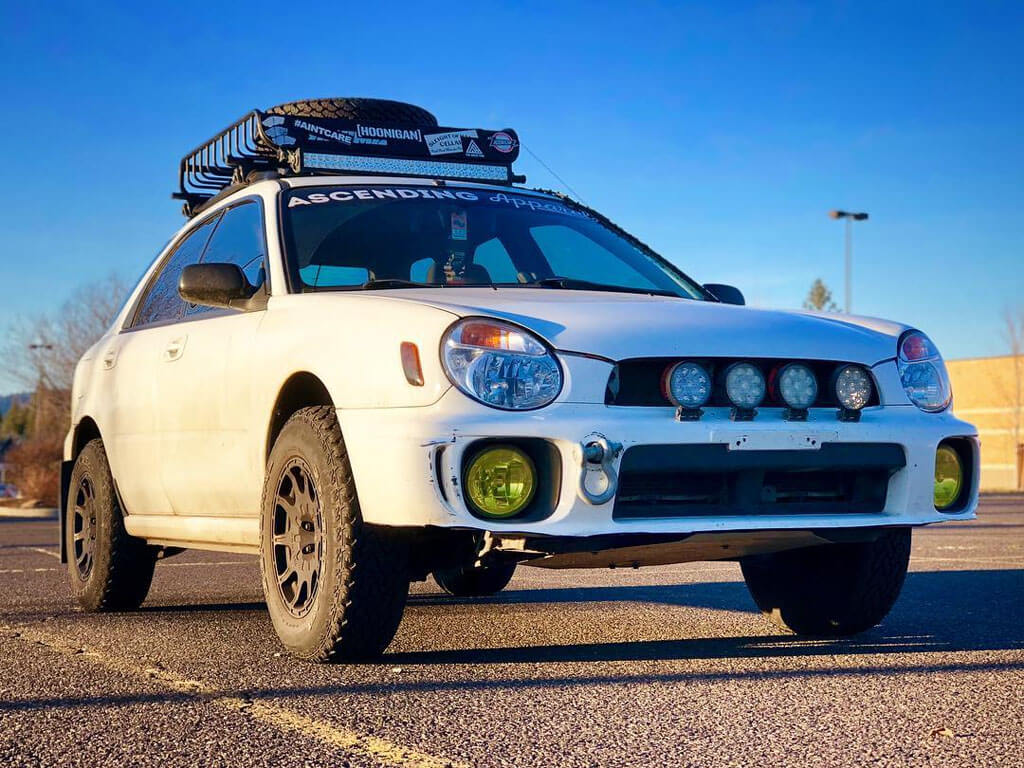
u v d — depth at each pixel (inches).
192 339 185.9
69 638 178.2
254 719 119.1
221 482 175.3
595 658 155.0
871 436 147.6
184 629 187.3
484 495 132.0
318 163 206.7
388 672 143.6
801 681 137.1
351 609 143.7
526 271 181.5
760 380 142.1
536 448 134.0
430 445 131.0
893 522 149.5
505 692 131.3
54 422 1459.2
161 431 192.2
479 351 134.2
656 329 142.2
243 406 166.2
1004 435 2114.9
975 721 116.6
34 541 450.9
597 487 133.0
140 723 118.3
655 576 274.1
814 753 105.0
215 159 232.8
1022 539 398.6
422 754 105.0
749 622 192.5
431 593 244.2
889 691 131.1
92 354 232.8
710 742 109.0
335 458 143.9
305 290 168.1
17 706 126.9
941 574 266.2
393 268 174.4
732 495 142.6
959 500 156.6
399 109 229.9
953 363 2214.6
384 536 143.0
